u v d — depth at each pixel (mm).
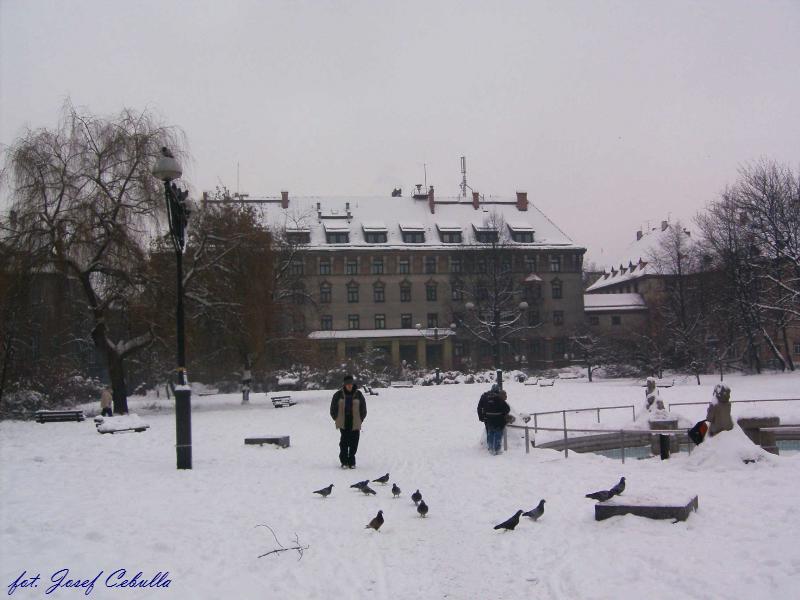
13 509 11344
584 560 8312
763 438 19328
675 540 8844
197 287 38719
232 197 46375
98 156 35000
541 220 100562
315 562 8594
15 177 33812
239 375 57469
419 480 15555
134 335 37812
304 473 16391
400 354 93750
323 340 85438
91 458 18953
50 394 42406
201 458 18953
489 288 83188
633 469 15422
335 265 92000
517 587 7566
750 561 7797
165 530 9891
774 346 61000
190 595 7133
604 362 72000
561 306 95500
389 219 97125
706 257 65188
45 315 35344
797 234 54625
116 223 34656
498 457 19016
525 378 65438
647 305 100062
